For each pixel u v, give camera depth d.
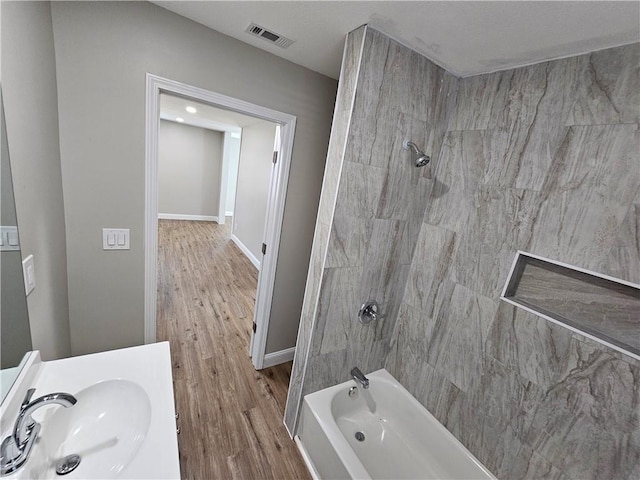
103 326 1.59
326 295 1.56
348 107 1.33
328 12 1.19
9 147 0.87
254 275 4.11
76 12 1.19
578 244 1.16
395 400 1.89
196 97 1.51
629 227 1.03
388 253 1.73
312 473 1.55
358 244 1.58
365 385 1.76
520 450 1.34
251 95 1.66
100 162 1.38
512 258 1.38
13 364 0.85
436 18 1.14
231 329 2.73
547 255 1.25
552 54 1.24
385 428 1.84
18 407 0.82
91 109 1.30
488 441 1.47
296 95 1.81
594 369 1.10
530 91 1.33
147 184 1.51
